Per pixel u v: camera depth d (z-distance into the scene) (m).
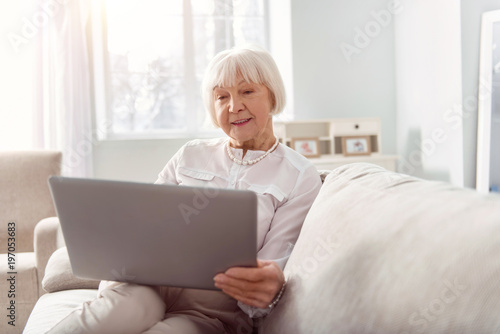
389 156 4.27
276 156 1.60
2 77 4.00
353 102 4.64
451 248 0.82
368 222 1.05
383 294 0.88
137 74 4.50
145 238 1.12
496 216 0.83
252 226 1.06
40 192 2.79
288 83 4.59
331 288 1.01
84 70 4.13
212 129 4.65
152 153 4.37
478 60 3.78
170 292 1.38
